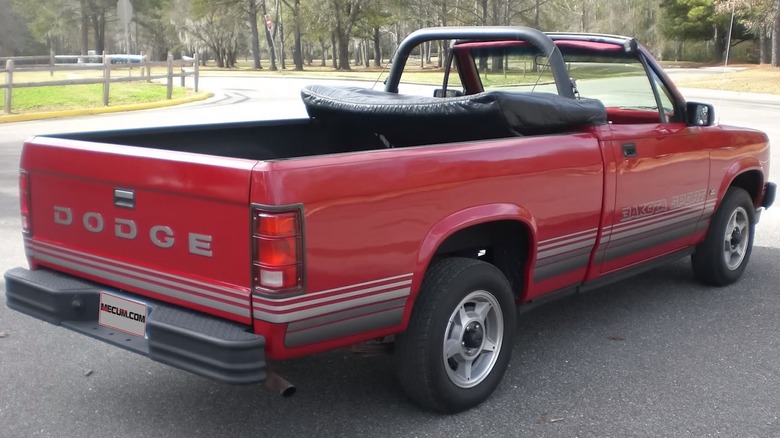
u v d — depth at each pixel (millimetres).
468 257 4402
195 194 3373
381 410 4090
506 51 5656
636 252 5168
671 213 5309
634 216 4945
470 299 3982
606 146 4668
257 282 3242
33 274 4066
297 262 3230
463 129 4613
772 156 12773
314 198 3264
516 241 4391
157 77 23406
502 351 4184
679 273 6645
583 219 4555
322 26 65625
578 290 4879
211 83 35375
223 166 3285
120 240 3729
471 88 6078
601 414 4055
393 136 5277
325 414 4039
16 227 7871
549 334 5223
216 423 3947
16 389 4316
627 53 5289
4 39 88875
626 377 4520
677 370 4625
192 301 3490
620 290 6191
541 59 5473
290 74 49812
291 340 3326
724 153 5777
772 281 6426
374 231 3486
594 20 78250
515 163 4086
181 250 3490
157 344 3379
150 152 3564
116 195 3689
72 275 4031
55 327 5289
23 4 86812
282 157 5547
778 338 5160
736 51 69250
